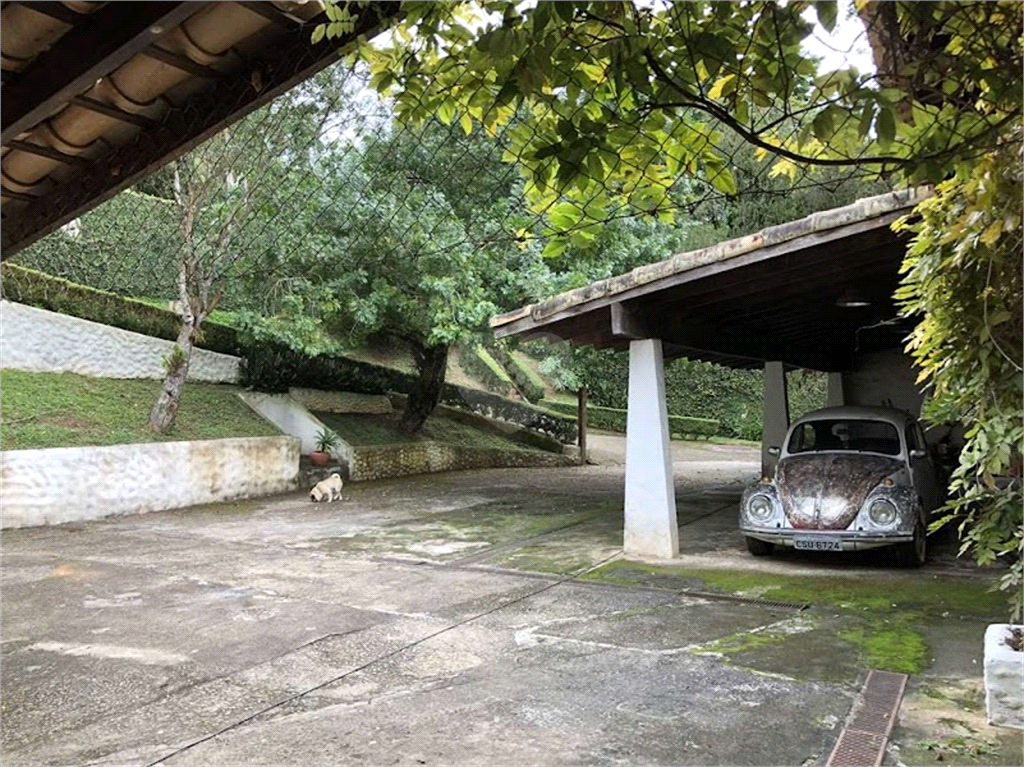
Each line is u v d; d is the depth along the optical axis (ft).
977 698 11.76
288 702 12.05
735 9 5.94
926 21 5.68
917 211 11.81
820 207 33.65
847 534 20.59
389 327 43.29
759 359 33.27
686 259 19.74
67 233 41.81
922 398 35.68
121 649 14.70
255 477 38.04
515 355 76.18
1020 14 5.59
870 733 10.59
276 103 29.66
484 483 43.29
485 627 16.07
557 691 12.37
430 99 7.46
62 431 31.96
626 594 18.78
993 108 6.15
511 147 7.79
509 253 34.12
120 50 6.09
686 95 6.40
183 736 10.83
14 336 35.94
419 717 11.39
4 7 5.97
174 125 8.05
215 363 44.42
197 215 34.47
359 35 6.88
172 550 24.75
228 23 6.64
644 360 23.36
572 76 6.52
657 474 23.25
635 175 7.67
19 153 8.50
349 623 16.40
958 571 20.61
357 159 31.68
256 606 17.83
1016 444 10.82
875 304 25.16
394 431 49.67
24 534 27.50
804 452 24.32
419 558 23.47
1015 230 9.33
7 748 10.50
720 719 11.16
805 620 16.24
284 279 34.63
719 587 19.33
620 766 9.74
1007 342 10.52
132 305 42.11
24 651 14.60
